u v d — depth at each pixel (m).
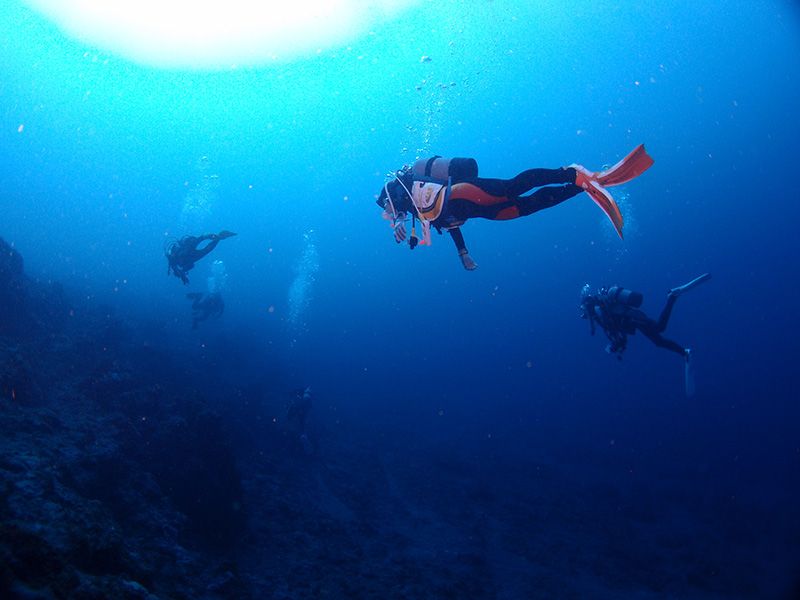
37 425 5.89
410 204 3.33
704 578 9.11
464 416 22.30
